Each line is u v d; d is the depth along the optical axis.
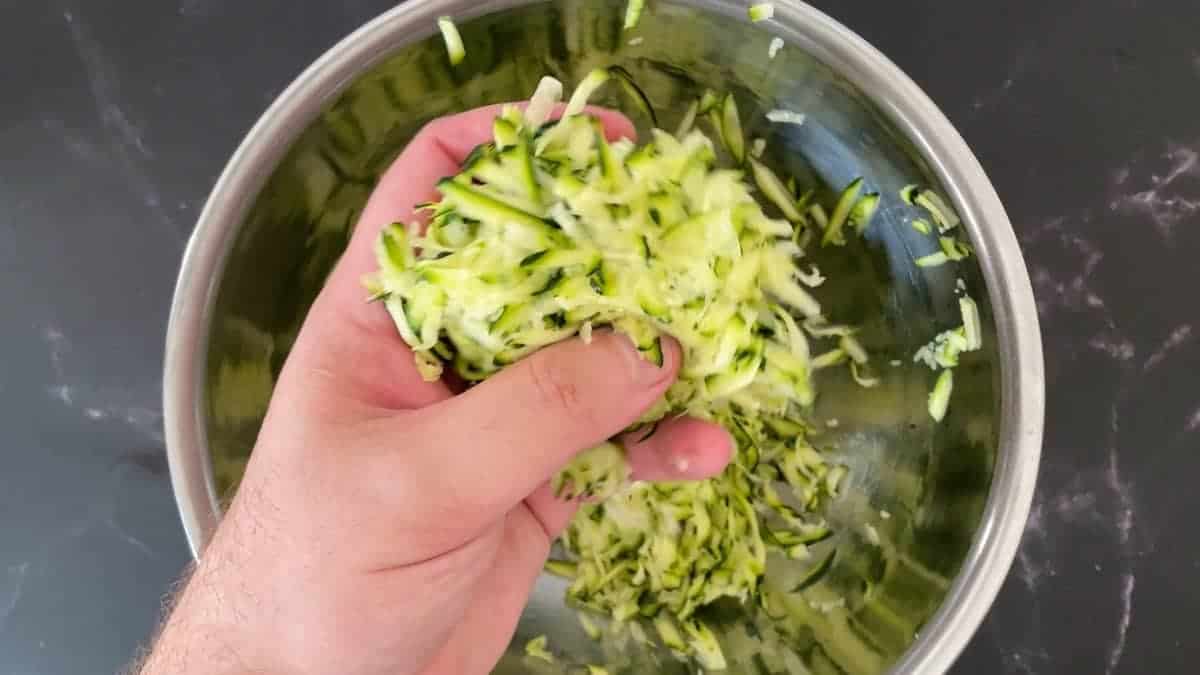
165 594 0.35
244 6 0.36
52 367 0.36
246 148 0.28
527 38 0.31
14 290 0.36
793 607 0.33
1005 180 0.35
